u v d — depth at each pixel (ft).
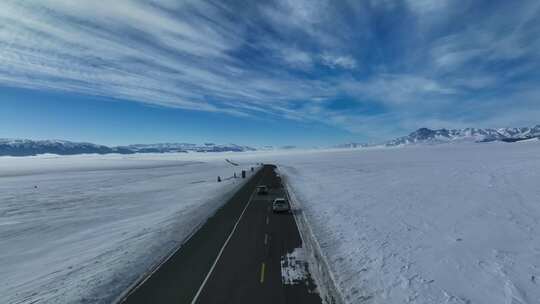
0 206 114.62
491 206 85.15
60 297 40.37
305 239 63.62
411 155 449.89
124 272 47.75
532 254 51.39
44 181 221.25
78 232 76.33
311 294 39.68
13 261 56.49
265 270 47.50
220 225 76.74
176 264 50.60
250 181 187.83
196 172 293.64
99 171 333.83
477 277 44.01
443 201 96.17
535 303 37.04
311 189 139.03
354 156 515.91
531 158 252.62
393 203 97.40
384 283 42.86
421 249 55.77
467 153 412.57
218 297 39.24
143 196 135.44
